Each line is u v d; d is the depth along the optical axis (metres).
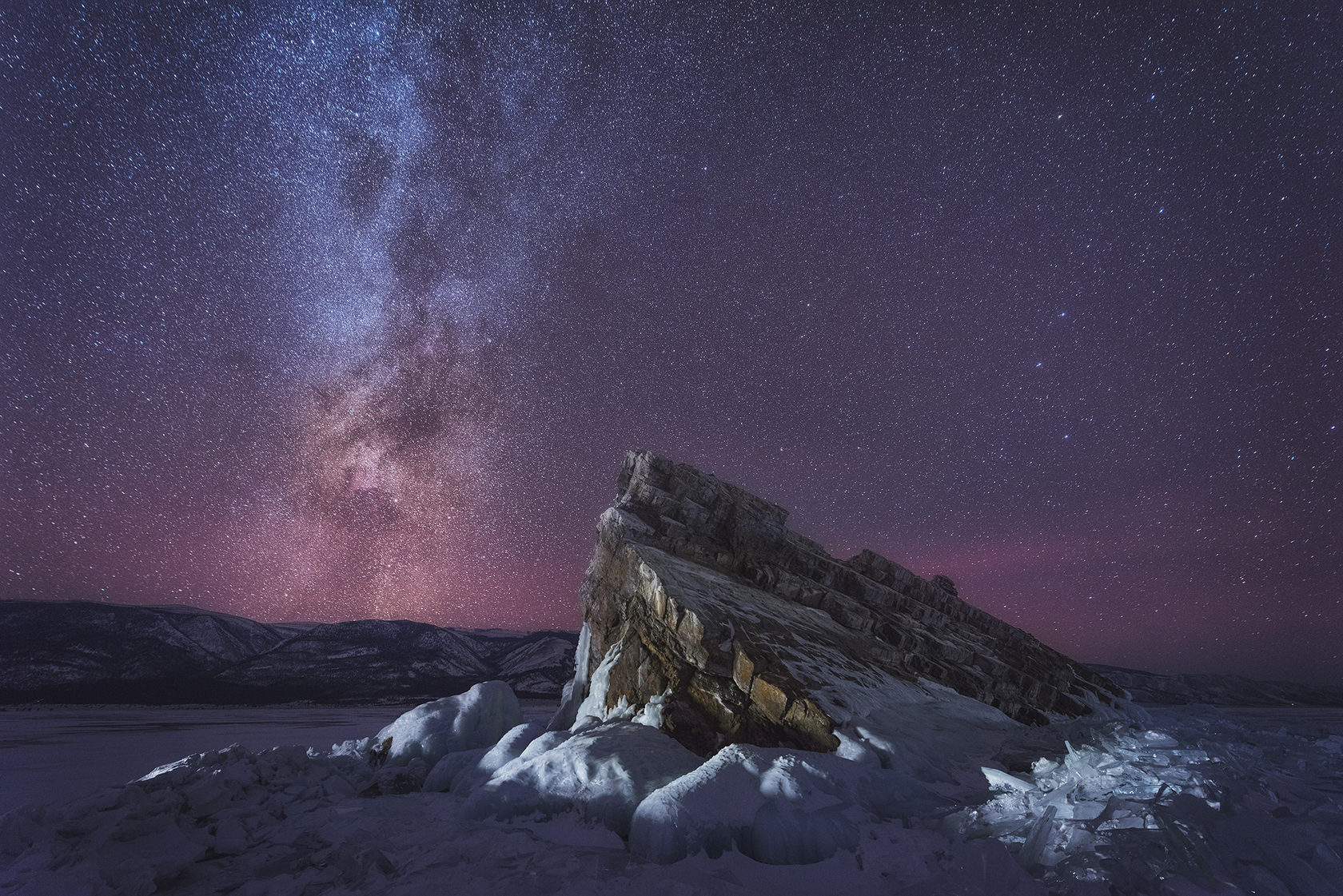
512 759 6.89
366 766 8.22
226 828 5.40
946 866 3.93
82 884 4.11
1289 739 7.50
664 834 4.44
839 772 5.07
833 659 8.12
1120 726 7.79
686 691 7.39
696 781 4.83
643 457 12.16
